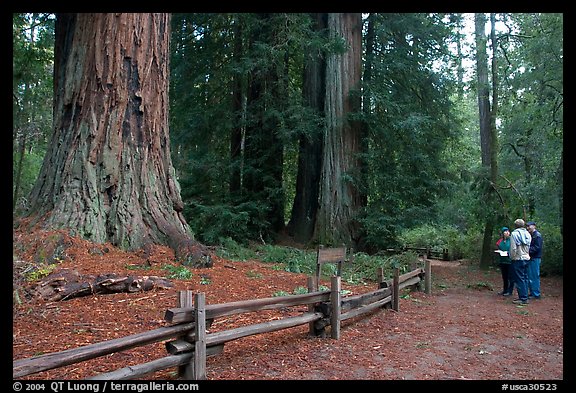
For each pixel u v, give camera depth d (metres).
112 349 3.62
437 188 16.92
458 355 5.86
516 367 5.48
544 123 15.51
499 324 7.77
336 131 17.48
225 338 4.65
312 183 19.89
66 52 11.15
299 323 5.63
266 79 18.45
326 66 18.44
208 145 18.86
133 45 10.48
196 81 18.67
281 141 18.19
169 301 7.11
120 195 9.95
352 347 5.85
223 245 14.97
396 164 17.45
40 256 8.05
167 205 10.78
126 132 10.33
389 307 8.26
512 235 10.20
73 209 9.38
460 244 21.73
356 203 17.34
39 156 24.97
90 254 8.77
